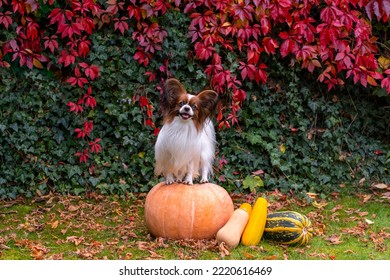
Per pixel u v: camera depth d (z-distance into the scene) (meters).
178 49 6.96
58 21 6.57
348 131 7.49
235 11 6.60
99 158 7.09
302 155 7.36
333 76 7.28
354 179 7.48
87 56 6.92
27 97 6.87
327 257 5.18
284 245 5.45
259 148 7.31
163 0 6.67
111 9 6.63
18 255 5.18
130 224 6.14
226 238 5.25
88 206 6.73
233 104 7.00
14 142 6.85
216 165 7.18
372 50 6.88
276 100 7.27
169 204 5.39
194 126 5.37
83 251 5.24
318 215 6.46
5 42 6.63
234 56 7.04
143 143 7.12
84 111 7.01
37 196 6.99
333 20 6.69
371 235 5.74
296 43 6.86
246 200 6.98
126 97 6.98
